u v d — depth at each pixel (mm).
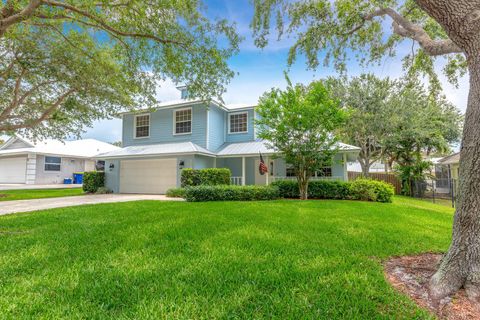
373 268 2949
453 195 11742
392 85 16969
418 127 16641
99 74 10023
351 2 6371
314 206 7828
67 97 11906
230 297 2289
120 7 6488
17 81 10805
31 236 4324
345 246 3791
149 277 2703
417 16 6246
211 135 15039
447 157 19641
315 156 9930
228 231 4582
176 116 15633
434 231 4805
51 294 2357
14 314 2043
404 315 2023
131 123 16703
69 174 24312
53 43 9453
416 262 3174
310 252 3490
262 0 5969
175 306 2143
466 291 2244
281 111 10141
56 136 14492
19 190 16469
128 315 2035
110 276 2721
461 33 2344
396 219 5945
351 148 11719
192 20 6902
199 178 12195
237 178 14727
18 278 2691
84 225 5137
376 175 19656
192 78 8102
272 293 2367
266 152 13273
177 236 4270
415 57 7195
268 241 3990
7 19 5238
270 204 8141
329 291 2400
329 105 9656
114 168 15500
